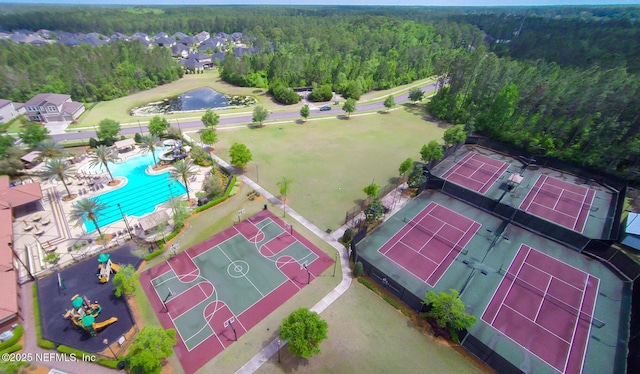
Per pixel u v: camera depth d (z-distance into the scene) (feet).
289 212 187.11
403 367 110.32
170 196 195.72
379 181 223.92
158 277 139.95
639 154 215.31
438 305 115.85
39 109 300.20
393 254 157.69
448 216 187.83
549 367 111.14
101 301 127.13
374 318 127.03
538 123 277.03
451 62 364.58
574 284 144.97
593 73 297.33
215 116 282.77
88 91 380.37
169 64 474.08
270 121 329.93
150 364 93.15
